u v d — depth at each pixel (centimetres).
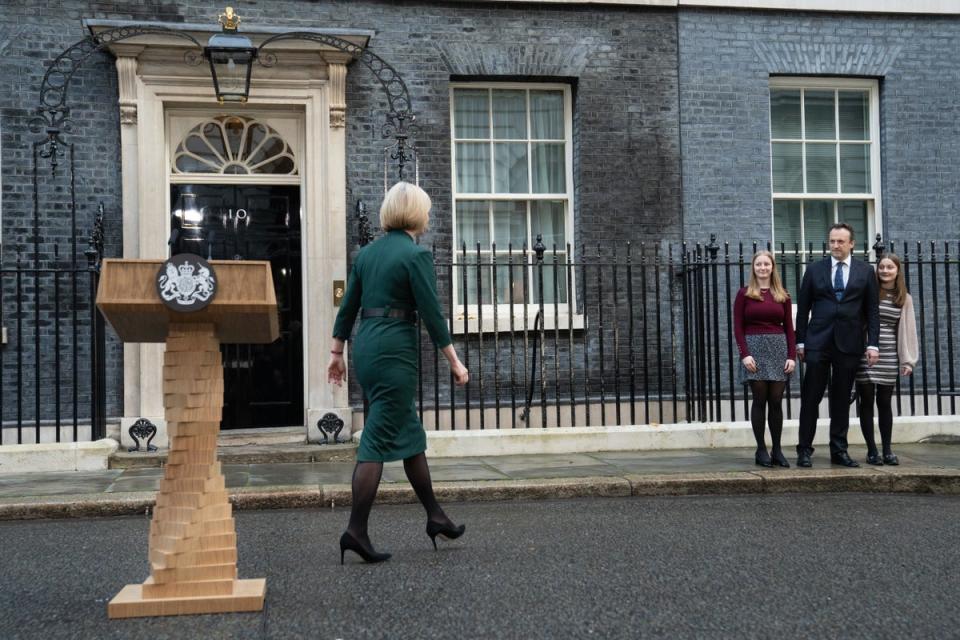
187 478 354
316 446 770
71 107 782
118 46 771
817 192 927
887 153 918
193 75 794
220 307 340
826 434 813
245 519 543
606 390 862
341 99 814
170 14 799
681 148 884
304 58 809
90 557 445
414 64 842
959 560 428
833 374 679
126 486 619
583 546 458
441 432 767
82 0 787
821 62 906
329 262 809
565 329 861
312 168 813
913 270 915
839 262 675
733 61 894
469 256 874
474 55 853
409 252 422
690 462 709
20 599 369
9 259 769
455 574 402
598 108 872
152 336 386
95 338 729
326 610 349
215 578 351
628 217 871
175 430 355
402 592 373
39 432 741
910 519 529
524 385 832
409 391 426
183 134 823
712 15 892
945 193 926
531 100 893
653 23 884
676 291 874
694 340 857
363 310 430
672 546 458
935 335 809
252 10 813
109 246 786
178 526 350
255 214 831
